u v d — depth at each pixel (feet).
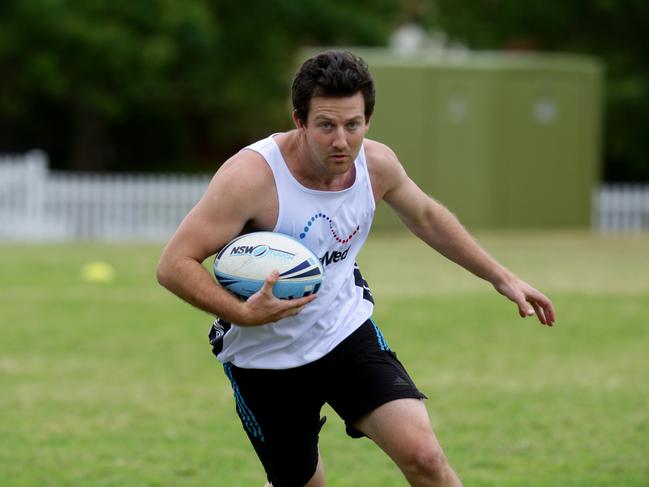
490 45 341.82
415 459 52.85
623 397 100.68
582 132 263.70
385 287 169.78
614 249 224.94
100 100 337.72
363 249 224.33
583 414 94.27
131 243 244.42
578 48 342.85
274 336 55.88
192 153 437.17
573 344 126.41
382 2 393.29
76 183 259.80
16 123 391.65
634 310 149.69
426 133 253.03
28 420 92.84
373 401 54.75
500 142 256.11
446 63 253.65
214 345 58.18
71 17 316.81
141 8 324.60
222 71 360.69
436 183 254.47
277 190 53.93
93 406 98.12
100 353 121.90
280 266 53.01
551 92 259.39
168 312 148.77
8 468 78.64
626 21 340.80
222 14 353.51
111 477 76.64
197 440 87.10
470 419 92.63
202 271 52.90
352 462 81.51
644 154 347.56
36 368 114.01
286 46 377.30
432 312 147.13
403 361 116.47
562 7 336.29
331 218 54.80
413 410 54.24
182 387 106.11
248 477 77.10
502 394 101.81
